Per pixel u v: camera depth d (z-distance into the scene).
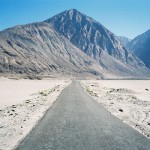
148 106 27.20
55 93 46.38
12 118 17.64
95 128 14.04
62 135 12.18
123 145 10.59
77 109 22.58
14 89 55.06
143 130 14.03
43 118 17.39
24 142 10.86
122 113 21.06
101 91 56.00
